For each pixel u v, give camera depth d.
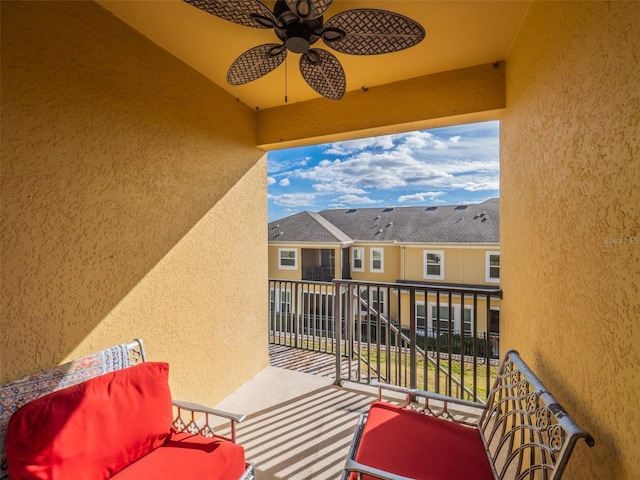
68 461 1.17
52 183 1.42
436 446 1.45
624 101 0.81
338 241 10.48
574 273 1.10
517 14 1.67
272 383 3.03
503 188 2.23
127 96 1.77
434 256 9.48
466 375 4.16
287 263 11.35
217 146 2.53
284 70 2.26
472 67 2.21
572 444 0.89
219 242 2.61
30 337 1.34
